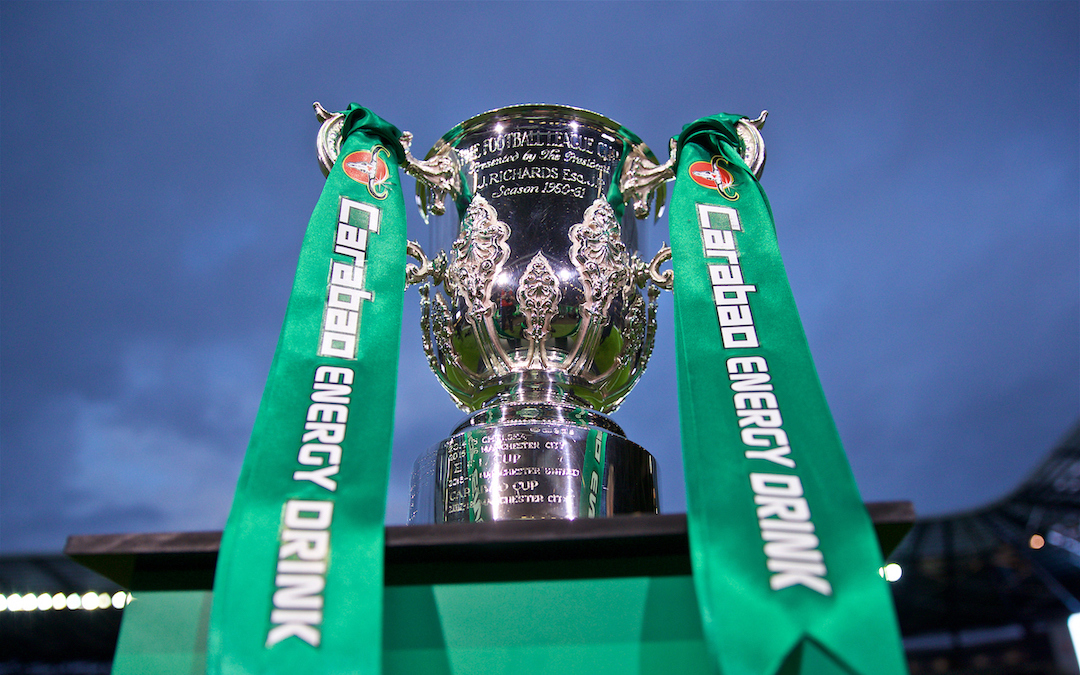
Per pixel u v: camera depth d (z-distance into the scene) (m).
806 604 1.13
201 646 1.30
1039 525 20.98
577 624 1.29
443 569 1.34
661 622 1.29
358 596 1.18
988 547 21.69
